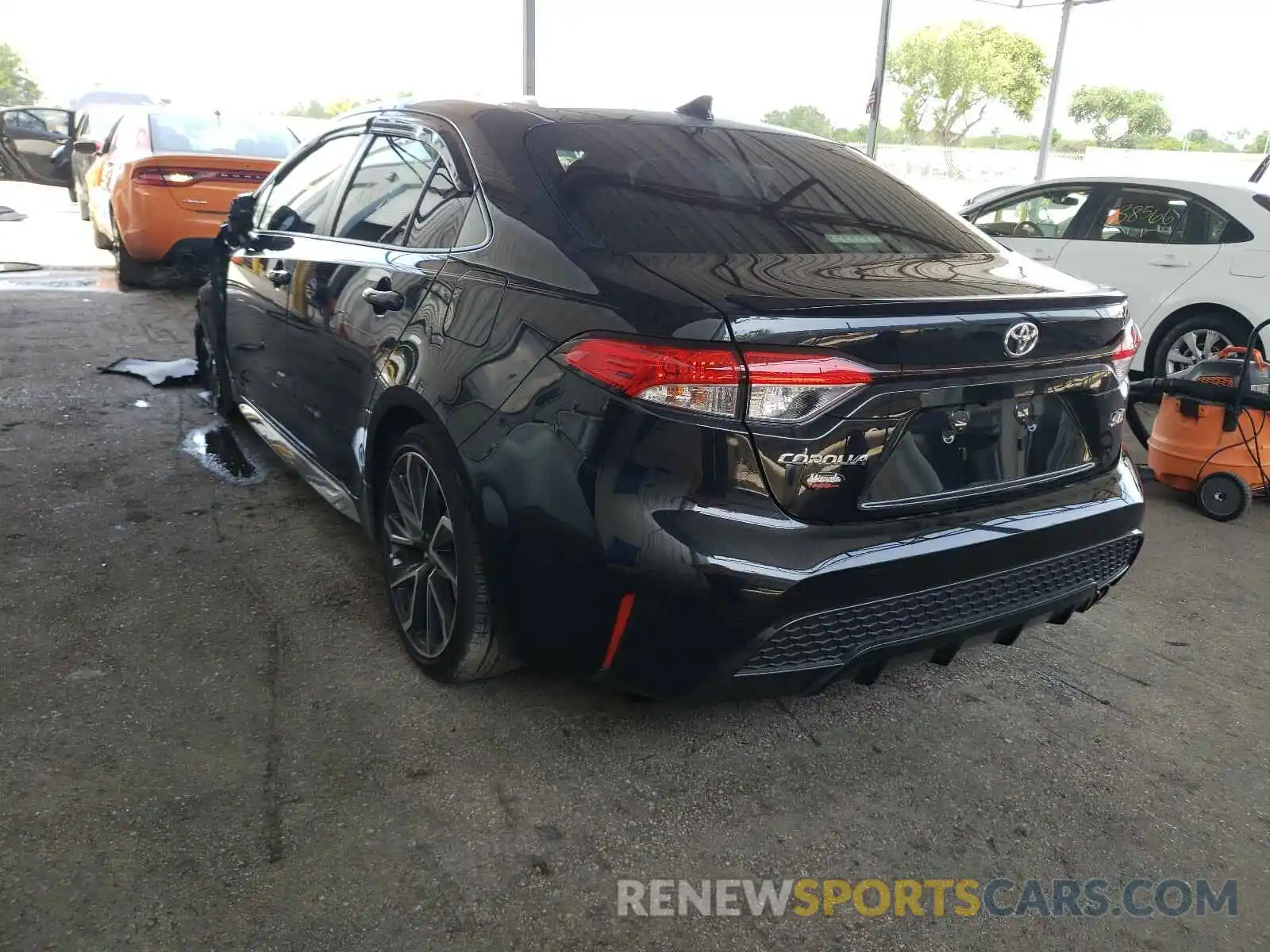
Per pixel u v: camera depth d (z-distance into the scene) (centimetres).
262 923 190
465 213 266
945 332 211
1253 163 2273
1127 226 674
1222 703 292
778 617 205
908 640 226
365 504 300
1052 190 722
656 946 192
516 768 241
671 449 199
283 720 254
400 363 265
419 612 277
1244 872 222
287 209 388
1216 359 467
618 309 208
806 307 199
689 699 217
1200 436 457
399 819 221
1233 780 255
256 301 392
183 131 864
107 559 342
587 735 257
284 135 914
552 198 247
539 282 229
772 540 203
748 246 240
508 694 272
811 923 201
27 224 1274
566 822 224
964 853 223
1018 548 233
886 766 252
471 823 221
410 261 279
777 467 201
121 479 418
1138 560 406
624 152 270
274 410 390
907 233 274
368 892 199
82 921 187
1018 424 235
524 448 219
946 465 223
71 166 1450
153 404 530
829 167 300
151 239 794
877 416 209
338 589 328
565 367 213
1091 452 255
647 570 202
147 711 255
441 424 242
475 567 241
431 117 304
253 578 333
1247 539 435
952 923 203
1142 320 662
